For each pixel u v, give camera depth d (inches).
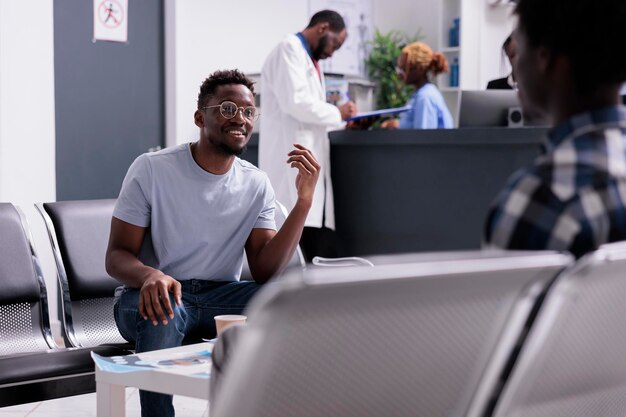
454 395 40.2
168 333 101.0
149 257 113.8
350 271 33.4
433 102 219.8
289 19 271.6
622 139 45.1
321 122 200.5
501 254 38.2
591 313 41.2
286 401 35.6
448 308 37.3
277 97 201.0
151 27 234.1
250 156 228.7
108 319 117.0
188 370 71.8
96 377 76.0
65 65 215.0
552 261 38.4
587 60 45.3
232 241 114.0
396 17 316.8
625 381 46.2
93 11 219.9
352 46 298.8
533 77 47.3
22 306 111.7
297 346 34.4
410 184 205.2
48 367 96.3
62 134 215.3
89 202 120.6
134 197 110.0
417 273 34.3
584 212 42.6
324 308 33.8
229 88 111.7
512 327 39.9
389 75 302.7
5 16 182.5
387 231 208.7
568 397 42.9
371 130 204.5
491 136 191.3
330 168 215.3
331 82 259.9
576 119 45.8
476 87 304.0
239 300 110.7
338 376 36.2
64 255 115.2
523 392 40.5
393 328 36.4
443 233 202.2
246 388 34.3
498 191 195.3
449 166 200.5
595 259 38.4
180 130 238.4
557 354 40.8
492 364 40.4
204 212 111.8
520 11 47.3
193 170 112.2
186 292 111.3
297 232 113.3
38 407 142.4
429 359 38.3
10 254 111.5
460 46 298.2
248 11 258.2
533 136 187.9
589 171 43.4
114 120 226.2
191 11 241.0
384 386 37.8
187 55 240.5
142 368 73.0
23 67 185.8
